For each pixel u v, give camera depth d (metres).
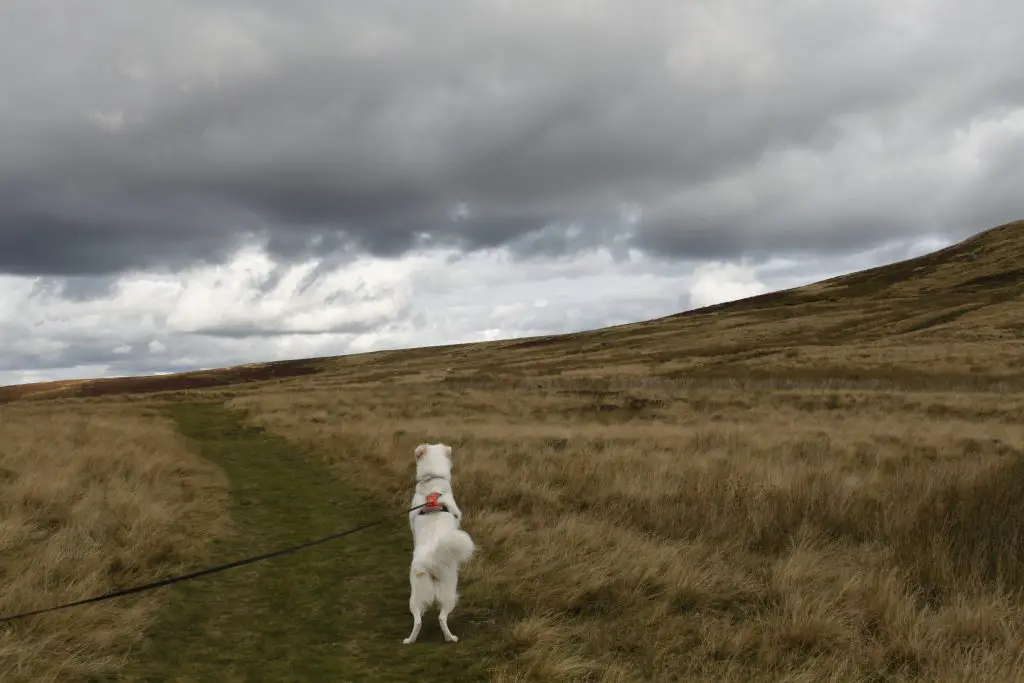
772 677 4.93
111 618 5.99
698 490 10.22
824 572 6.95
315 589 7.22
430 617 6.37
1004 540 6.99
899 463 14.45
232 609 6.65
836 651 5.29
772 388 39.03
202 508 10.91
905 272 122.31
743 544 8.23
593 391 38.72
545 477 12.29
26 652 5.07
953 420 24.19
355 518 10.62
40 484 10.23
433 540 6.04
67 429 18.38
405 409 29.97
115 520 8.90
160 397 51.94
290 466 15.66
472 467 13.30
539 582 6.81
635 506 9.93
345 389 52.09
